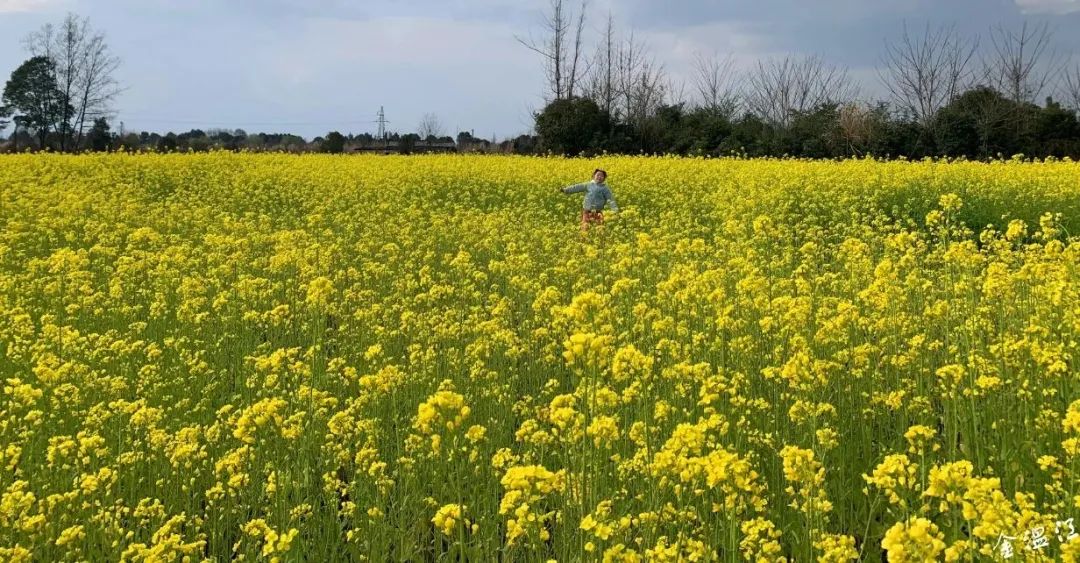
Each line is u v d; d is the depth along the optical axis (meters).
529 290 10.21
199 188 21.92
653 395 5.98
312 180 22.92
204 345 8.34
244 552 4.61
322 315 8.88
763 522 3.71
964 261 6.93
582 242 14.42
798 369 4.97
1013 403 5.47
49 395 6.42
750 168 24.05
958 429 5.41
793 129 46.44
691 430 3.65
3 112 57.16
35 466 5.15
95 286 11.33
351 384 7.16
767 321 6.41
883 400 5.73
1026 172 20.47
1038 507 4.43
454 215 18.30
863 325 7.18
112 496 5.06
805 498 4.11
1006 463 4.71
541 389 7.00
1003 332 6.83
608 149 46.47
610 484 4.88
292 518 4.43
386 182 22.36
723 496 4.12
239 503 5.08
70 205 16.62
